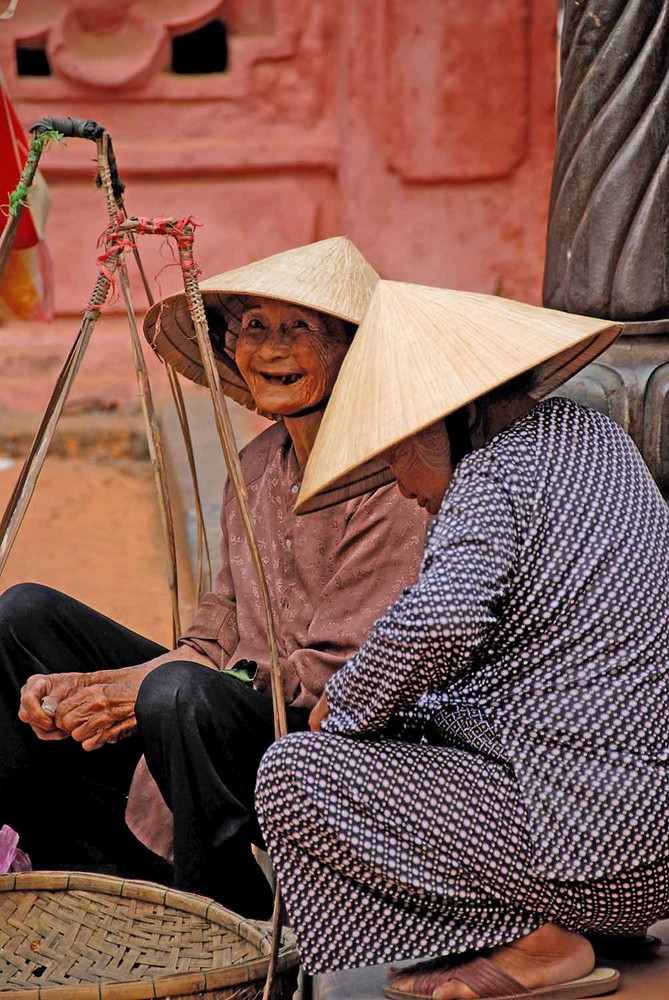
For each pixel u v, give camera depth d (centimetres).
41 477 1598
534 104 1723
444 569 564
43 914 732
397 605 568
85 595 1348
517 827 574
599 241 899
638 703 574
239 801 727
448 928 590
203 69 1834
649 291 896
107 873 831
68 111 1742
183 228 670
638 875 566
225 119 1758
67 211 1752
